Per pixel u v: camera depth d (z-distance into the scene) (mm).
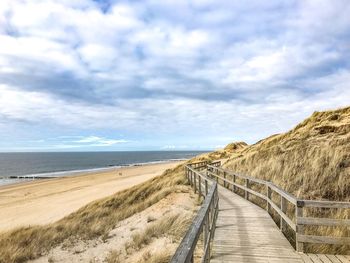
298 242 7023
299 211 6988
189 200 14930
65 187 44812
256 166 18250
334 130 17922
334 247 7121
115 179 51500
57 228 14055
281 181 13836
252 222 9781
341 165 12508
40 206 29141
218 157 42719
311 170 13219
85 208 21031
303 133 19500
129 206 18250
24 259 10461
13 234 13938
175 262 2738
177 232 10141
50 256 10594
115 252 9680
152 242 9961
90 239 11867
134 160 165375
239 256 6785
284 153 16328
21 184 55781
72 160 172375
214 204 9031
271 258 6641
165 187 20812
